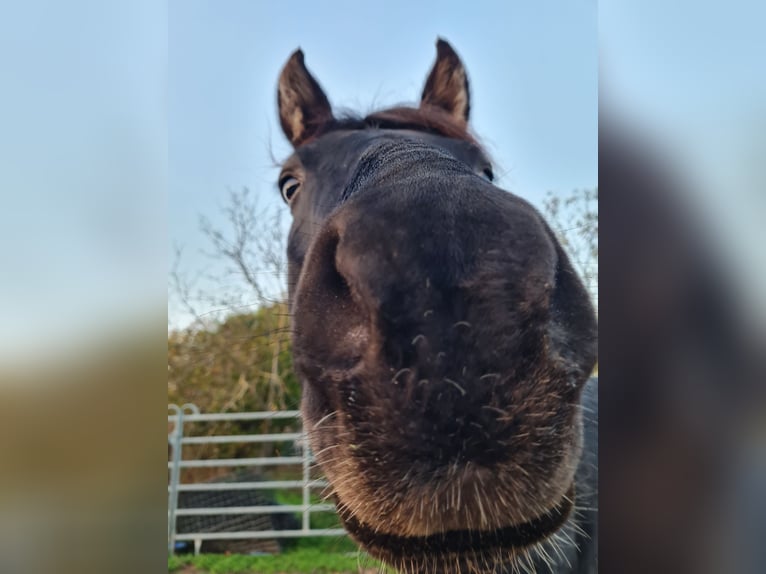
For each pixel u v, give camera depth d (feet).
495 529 3.38
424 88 5.27
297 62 5.18
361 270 3.18
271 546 5.53
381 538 3.54
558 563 4.88
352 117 5.14
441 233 3.10
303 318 3.60
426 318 3.05
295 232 4.95
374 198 3.31
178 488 5.58
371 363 3.19
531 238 3.11
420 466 3.10
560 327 3.38
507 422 3.05
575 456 3.41
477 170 5.05
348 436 3.33
